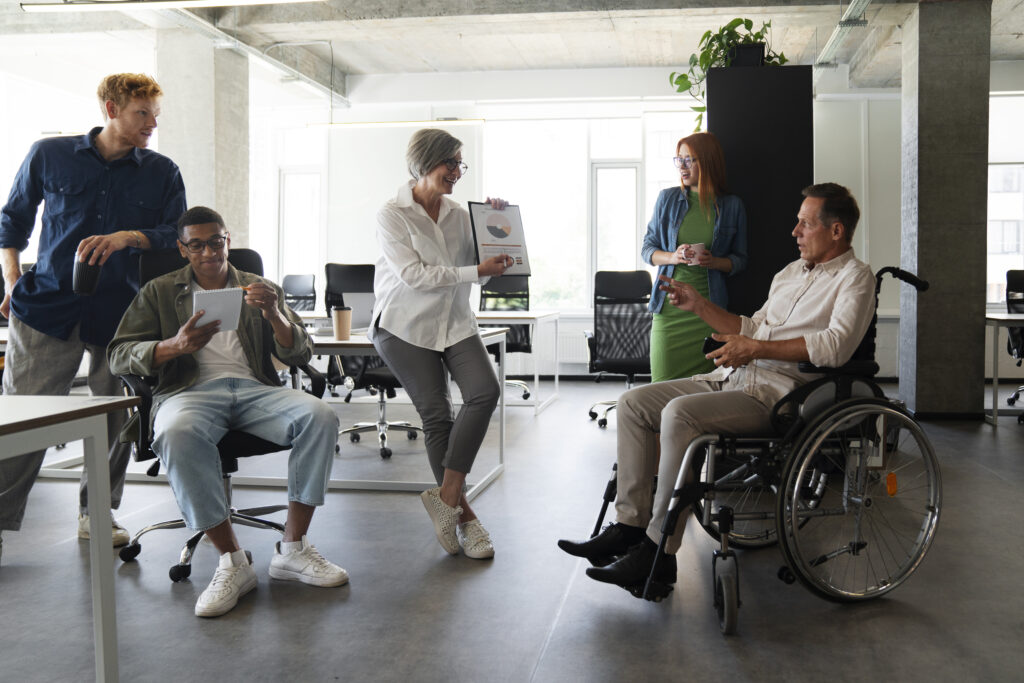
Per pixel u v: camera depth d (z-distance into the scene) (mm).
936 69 6133
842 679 1936
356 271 6230
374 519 3393
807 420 2303
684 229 3516
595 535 2633
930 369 6227
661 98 9109
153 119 2994
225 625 2271
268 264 10008
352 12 6891
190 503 2373
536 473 4328
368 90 9562
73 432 1547
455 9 6770
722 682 1919
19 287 2975
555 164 9469
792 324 2525
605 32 7965
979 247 6152
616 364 6098
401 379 2979
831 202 2504
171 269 2850
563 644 2139
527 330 7102
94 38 7305
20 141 8477
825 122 8883
